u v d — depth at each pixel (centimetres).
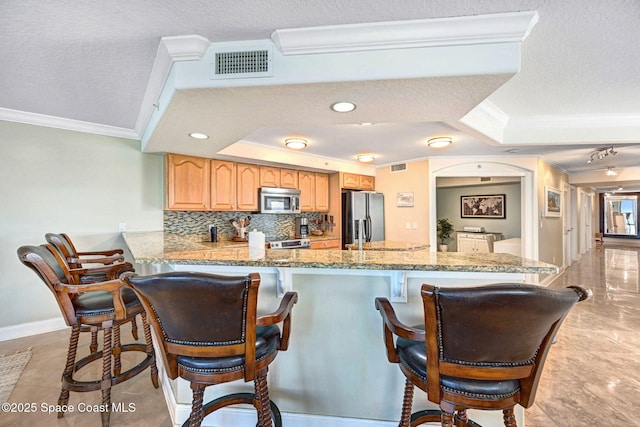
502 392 101
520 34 146
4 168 287
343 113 209
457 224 784
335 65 158
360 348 171
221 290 104
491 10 138
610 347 278
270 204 447
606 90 236
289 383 176
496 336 93
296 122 231
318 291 173
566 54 180
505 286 87
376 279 169
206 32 154
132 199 357
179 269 178
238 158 396
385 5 134
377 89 169
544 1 132
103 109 277
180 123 232
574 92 241
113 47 170
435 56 153
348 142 391
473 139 371
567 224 687
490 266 143
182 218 403
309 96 179
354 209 512
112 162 344
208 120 225
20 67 193
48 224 308
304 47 157
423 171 493
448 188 799
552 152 451
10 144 289
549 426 177
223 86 165
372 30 150
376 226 539
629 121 300
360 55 157
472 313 90
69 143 319
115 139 346
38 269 156
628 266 687
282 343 143
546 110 284
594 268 664
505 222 703
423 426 165
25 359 249
